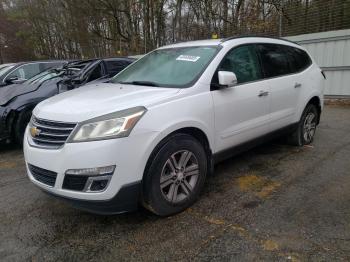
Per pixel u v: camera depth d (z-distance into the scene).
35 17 29.41
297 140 5.49
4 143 6.52
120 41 22.64
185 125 3.41
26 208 3.81
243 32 14.55
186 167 3.53
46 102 3.82
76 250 2.97
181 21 19.02
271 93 4.57
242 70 4.28
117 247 2.98
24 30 32.47
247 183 4.19
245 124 4.23
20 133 6.14
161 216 3.41
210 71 3.83
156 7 20.36
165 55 4.57
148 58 4.79
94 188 2.98
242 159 5.05
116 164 2.96
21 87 6.81
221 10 16.42
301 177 4.32
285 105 4.92
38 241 3.14
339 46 9.71
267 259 2.71
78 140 3.00
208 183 4.23
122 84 4.20
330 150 5.35
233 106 4.00
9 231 3.34
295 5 11.39
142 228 3.26
